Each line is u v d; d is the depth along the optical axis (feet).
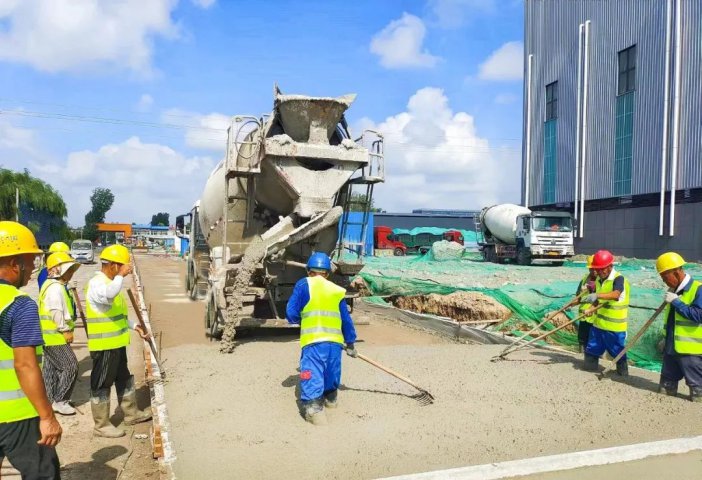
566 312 31.22
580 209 94.79
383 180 30.60
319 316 17.43
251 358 25.29
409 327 36.94
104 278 17.34
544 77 103.96
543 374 22.88
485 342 30.55
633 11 83.25
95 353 17.22
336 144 30.76
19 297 9.96
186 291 59.98
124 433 17.94
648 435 16.39
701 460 14.71
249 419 17.40
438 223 181.37
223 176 32.91
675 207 77.56
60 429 10.07
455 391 20.45
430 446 15.46
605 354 26.50
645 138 81.05
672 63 76.54
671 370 19.98
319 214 28.17
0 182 134.10
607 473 13.87
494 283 50.11
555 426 17.04
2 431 9.98
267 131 29.07
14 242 10.18
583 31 93.61
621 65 86.22
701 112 72.23
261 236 28.78
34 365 9.75
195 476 13.52
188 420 17.30
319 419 16.94
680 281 19.38
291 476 13.58
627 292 22.45
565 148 98.63
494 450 15.23
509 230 89.04
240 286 26.99
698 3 72.54
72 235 159.94
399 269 70.33
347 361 24.89
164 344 29.91
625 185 84.79
